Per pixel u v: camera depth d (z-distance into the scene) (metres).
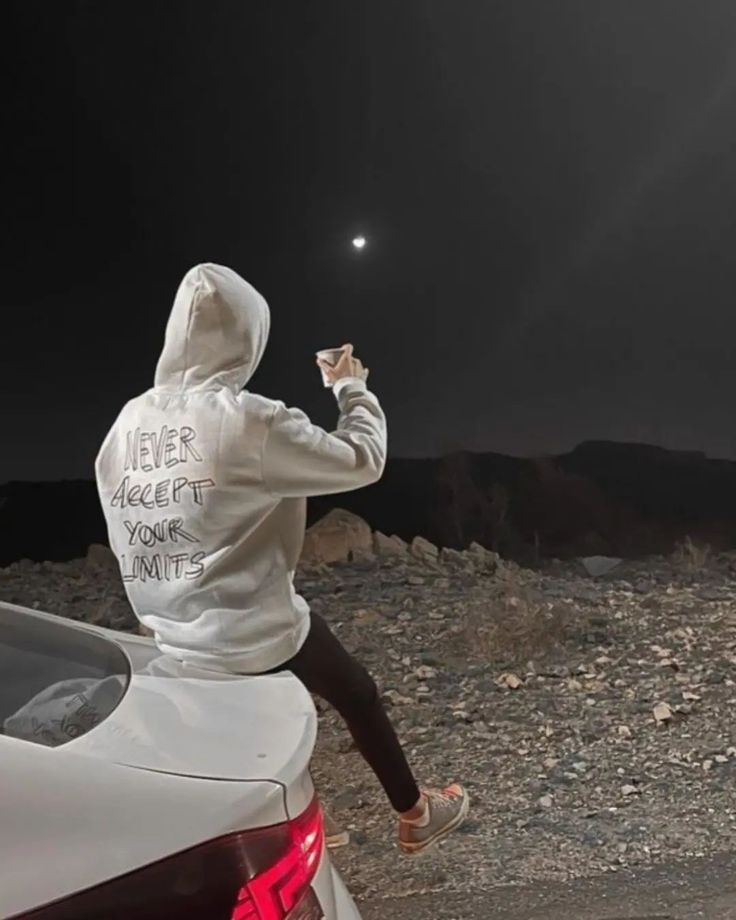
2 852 1.59
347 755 5.11
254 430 2.66
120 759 1.88
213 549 2.68
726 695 5.76
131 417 2.88
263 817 1.83
